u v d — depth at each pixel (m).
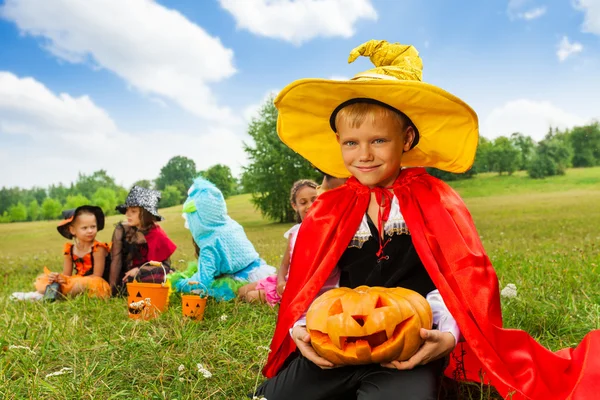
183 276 5.54
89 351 3.54
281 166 31.20
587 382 2.46
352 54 2.87
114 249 5.99
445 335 2.29
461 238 2.46
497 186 34.81
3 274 8.91
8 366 3.29
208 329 4.10
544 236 11.27
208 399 2.80
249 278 5.37
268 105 31.66
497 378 2.28
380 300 2.27
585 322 3.72
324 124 2.84
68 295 5.56
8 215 37.78
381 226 2.65
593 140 37.03
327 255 2.65
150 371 3.19
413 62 2.79
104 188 43.22
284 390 2.55
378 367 2.37
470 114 2.54
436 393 2.25
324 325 2.26
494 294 2.42
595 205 21.98
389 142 2.57
